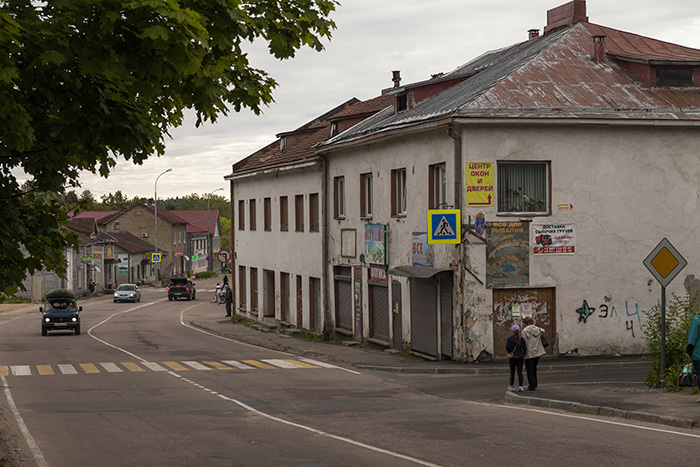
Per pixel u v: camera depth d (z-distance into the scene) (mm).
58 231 10047
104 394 18641
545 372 21406
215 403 16828
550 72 25391
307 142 42094
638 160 23859
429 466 9789
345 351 28469
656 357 16375
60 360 27219
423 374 22109
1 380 21672
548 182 23359
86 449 11812
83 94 7750
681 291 24219
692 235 24250
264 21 8117
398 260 27141
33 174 9375
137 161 8406
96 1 6844
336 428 13242
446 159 23562
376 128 28203
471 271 22719
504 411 14727
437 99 28828
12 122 7336
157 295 81375
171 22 6719
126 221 109812
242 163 50969
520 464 9664
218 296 69062
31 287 67750
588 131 23469
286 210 40562
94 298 76125
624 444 10680
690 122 23672
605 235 23688
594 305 23625
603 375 20141
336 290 33469
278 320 41062
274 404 16547
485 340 22859
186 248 120562
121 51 7051
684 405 13531
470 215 22688
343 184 32625
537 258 23188
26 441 12570
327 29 8742
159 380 21359
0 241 8977
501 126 22844
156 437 12742
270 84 9008
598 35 26375
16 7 7348
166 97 8445
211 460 10719
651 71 25188
